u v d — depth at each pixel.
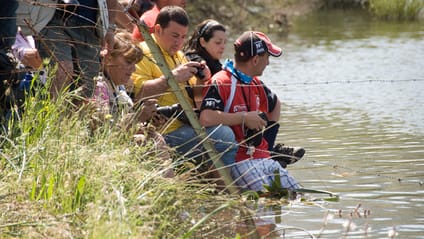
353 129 17.27
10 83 11.58
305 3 51.53
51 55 11.86
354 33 38.72
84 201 9.84
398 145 15.62
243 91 13.35
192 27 40.75
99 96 12.07
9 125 10.95
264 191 12.59
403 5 44.94
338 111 19.55
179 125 13.12
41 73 11.96
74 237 9.06
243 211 11.33
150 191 9.98
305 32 40.44
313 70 26.91
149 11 14.92
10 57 11.63
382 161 14.36
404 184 12.88
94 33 12.76
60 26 12.26
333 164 14.24
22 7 12.52
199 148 12.88
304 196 12.42
